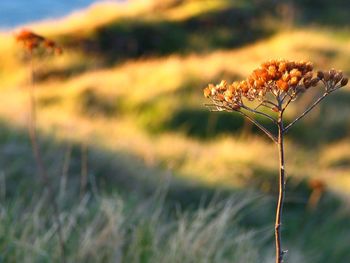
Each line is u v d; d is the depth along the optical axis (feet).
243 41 102.17
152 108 63.93
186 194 33.83
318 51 87.20
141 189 32.32
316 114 63.72
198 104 63.72
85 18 94.94
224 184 36.60
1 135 30.89
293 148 57.47
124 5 105.19
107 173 32.07
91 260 18.52
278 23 107.55
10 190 26.40
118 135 45.03
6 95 58.49
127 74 73.82
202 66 73.00
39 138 32.04
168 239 21.72
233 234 24.86
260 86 8.33
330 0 117.39
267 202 36.94
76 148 32.53
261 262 23.95
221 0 108.58
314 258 32.24
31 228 19.85
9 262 17.62
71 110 65.05
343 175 51.34
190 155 42.57
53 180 27.99
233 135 58.59
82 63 82.43
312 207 36.22
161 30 96.17
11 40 86.28
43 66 78.48
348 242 33.88
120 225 20.84
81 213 22.90
